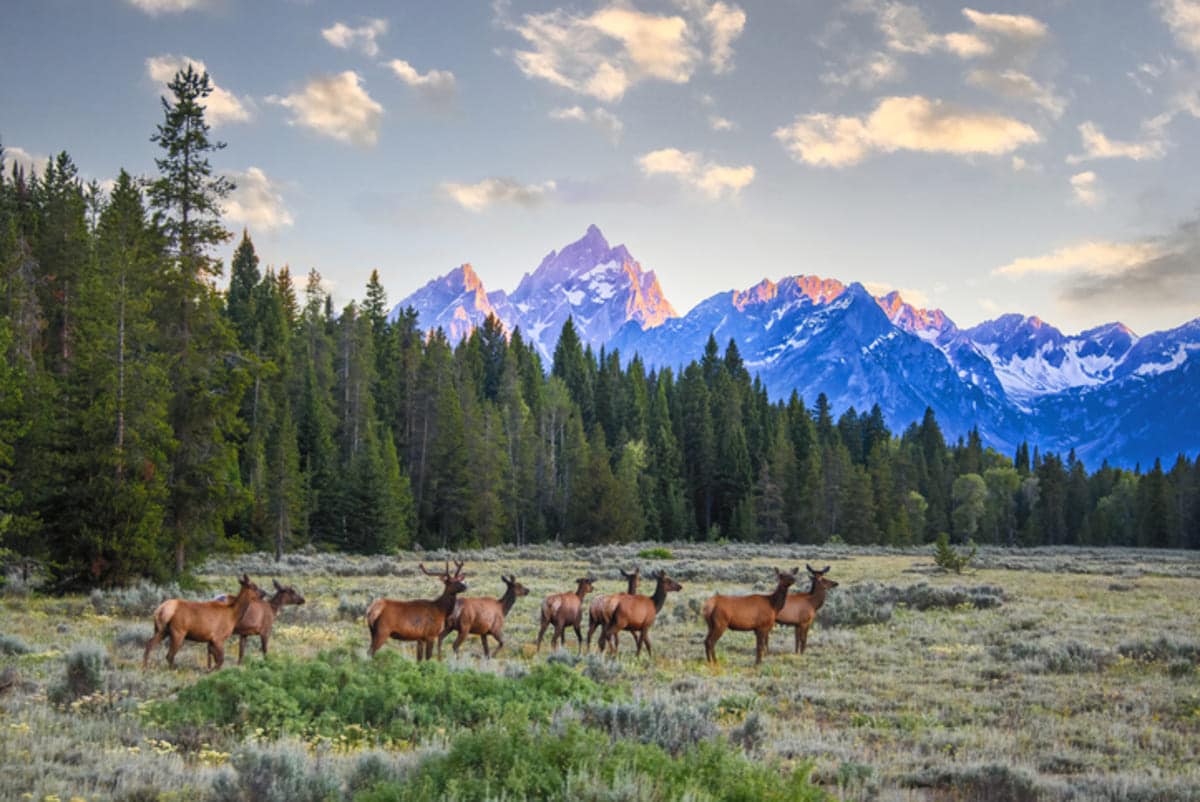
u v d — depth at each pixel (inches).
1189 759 440.8
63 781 295.3
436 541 3125.0
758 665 699.4
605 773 279.4
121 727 386.6
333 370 3784.5
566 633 882.8
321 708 438.3
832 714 530.9
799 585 1494.8
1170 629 914.1
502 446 3631.9
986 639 838.5
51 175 2765.7
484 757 292.8
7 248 1916.8
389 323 4840.1
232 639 729.0
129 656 619.8
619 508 3459.6
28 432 1232.2
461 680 478.3
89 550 1142.3
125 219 1904.5
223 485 1306.6
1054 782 375.2
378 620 586.6
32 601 1002.1
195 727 402.3
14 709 406.0
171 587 1054.4
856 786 352.5
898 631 900.0
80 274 1951.3
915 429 6648.6
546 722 405.7
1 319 1218.0
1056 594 1327.5
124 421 1178.6
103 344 1189.7
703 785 282.8
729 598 708.7
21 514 1161.4
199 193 1392.7
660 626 939.3
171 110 1385.3
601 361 5693.9
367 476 2706.7
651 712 406.6
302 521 2618.1
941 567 1913.1
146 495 1160.2
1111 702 569.3
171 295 1334.9
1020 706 555.8
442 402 3425.2
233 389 1338.6
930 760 413.1
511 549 2987.2
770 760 371.6
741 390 5487.2
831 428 5807.1
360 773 310.2
